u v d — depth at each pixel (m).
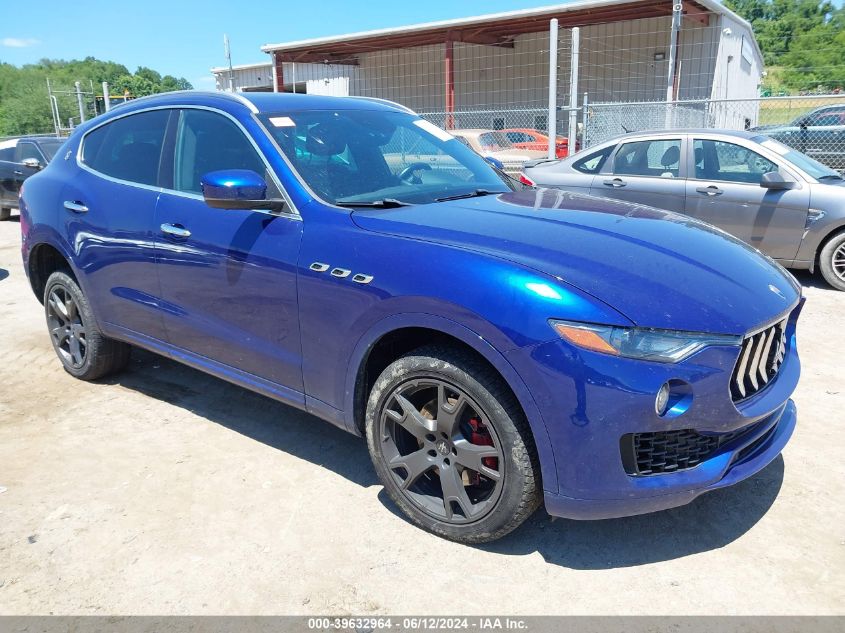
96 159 4.07
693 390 2.27
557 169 7.95
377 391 2.77
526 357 2.28
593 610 2.33
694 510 2.91
